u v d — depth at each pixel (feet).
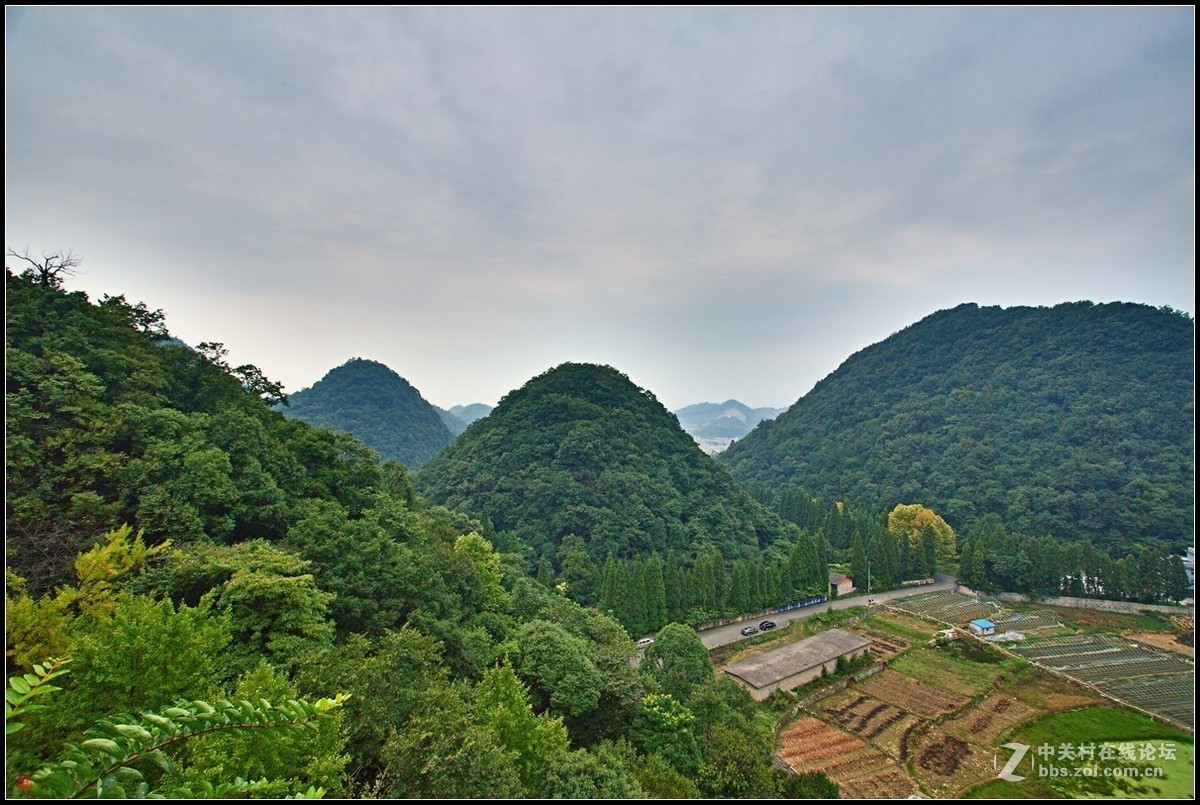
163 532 86.63
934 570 281.74
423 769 49.52
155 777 37.11
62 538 78.54
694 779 84.17
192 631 49.90
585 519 257.75
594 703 90.84
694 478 319.68
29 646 43.88
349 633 87.51
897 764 120.26
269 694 48.85
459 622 108.58
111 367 110.52
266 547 82.79
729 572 250.16
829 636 180.75
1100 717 142.00
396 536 124.06
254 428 114.93
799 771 117.19
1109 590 240.32
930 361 572.51
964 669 171.22
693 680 125.29
